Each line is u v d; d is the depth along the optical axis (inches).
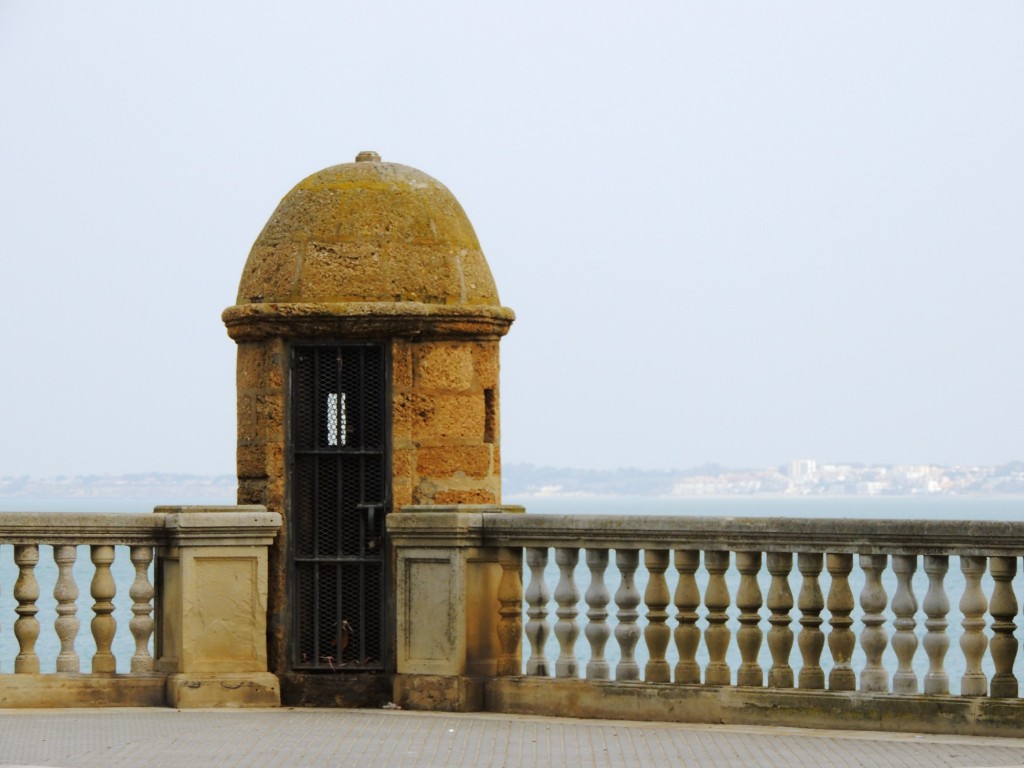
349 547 1023.6
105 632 994.7
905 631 868.6
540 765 786.8
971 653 856.3
